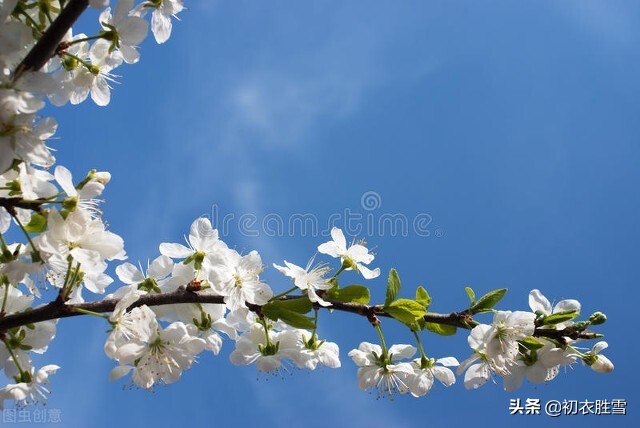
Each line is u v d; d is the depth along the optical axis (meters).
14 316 0.45
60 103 0.48
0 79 0.42
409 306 0.47
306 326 0.47
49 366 0.48
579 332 0.47
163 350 0.46
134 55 0.48
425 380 0.49
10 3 0.42
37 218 0.45
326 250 0.49
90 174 0.45
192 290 0.47
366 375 0.49
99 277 0.48
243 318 0.49
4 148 0.42
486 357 0.48
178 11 0.49
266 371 0.48
